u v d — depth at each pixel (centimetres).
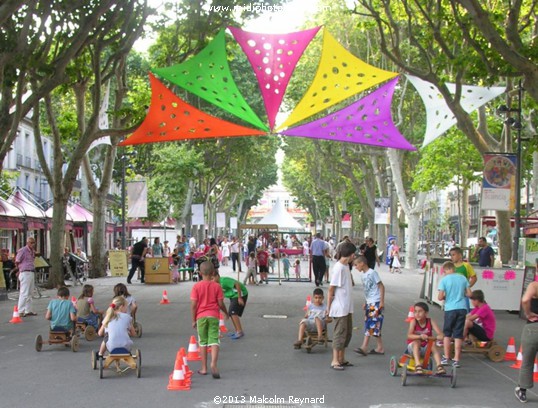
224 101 1897
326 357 1168
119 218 5719
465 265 1199
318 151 5425
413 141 4075
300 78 3953
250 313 1816
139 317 1716
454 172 3950
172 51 2570
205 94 1900
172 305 2020
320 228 10975
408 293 2489
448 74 2312
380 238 5412
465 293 1080
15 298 2305
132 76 4312
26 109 1816
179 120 1812
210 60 1731
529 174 3756
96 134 2448
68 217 3559
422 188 3984
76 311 1292
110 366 1077
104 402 843
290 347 1270
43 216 3036
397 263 3900
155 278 2981
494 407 836
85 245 3797
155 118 1812
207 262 1027
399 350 1239
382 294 1196
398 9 2323
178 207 5475
